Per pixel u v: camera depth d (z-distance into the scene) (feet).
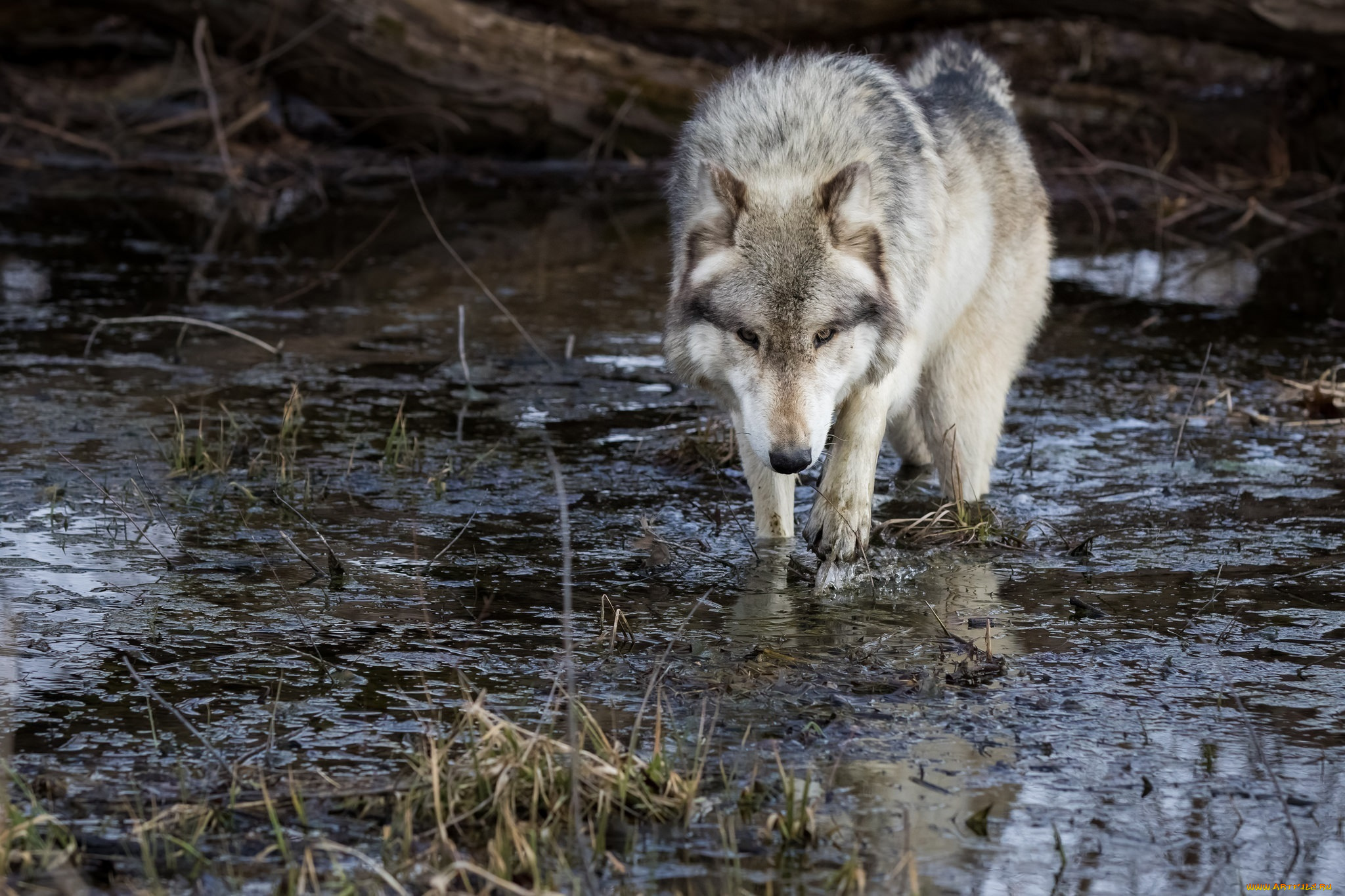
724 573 30.32
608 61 86.63
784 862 18.58
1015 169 37.78
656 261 67.82
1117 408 44.62
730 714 23.00
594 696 23.62
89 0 82.94
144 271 63.00
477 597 28.53
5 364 46.78
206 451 37.99
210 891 17.79
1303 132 84.94
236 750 21.54
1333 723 22.75
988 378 36.40
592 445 40.47
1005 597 28.91
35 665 24.62
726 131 30.71
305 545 31.48
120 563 29.94
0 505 33.27
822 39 81.05
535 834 18.54
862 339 29.12
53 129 87.97
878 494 37.40
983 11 76.79
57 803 19.80
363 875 18.07
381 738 22.00
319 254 68.39
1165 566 30.60
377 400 44.70
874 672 24.72
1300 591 28.94
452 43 82.84
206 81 82.28
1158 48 94.38
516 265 66.49
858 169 28.19
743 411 28.81
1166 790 20.58
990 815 19.80
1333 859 18.67
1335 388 43.47
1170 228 78.13
